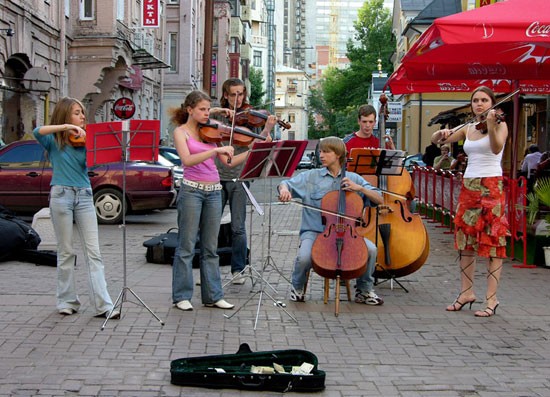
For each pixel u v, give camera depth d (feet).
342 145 25.34
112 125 21.98
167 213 65.05
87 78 85.05
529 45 36.11
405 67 43.57
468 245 24.68
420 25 152.87
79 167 22.77
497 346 20.74
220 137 23.75
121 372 17.71
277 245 42.19
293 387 16.66
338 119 331.57
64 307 23.13
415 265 26.84
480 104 24.14
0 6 62.95
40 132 22.04
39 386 16.56
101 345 19.90
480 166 24.22
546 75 43.34
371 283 25.62
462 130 24.94
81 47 84.64
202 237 24.56
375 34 239.30
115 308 23.72
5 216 34.71
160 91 133.80
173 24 144.56
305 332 21.89
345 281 27.32
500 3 30.94
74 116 22.59
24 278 29.66
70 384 16.75
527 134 85.20
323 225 25.13
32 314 23.12
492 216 24.02
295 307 25.08
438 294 27.99
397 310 25.02
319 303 25.82
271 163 22.88
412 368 18.61
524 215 33.94
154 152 22.77
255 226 54.03
